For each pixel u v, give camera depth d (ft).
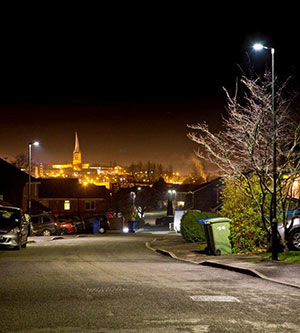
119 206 302.25
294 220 62.34
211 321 26.16
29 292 34.76
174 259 64.34
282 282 40.40
